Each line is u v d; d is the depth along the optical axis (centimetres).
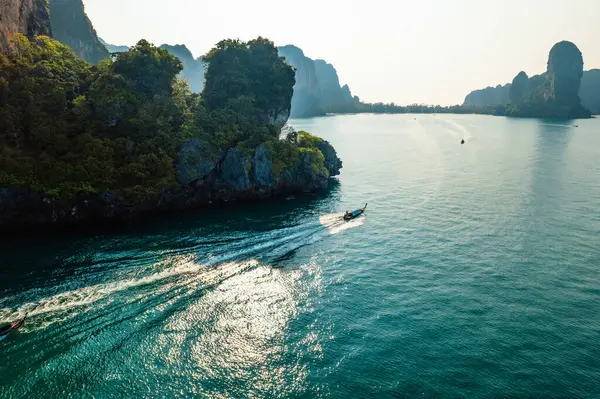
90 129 7462
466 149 16950
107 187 6981
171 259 5322
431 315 4178
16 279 4691
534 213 7462
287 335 3872
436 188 9688
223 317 4125
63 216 6694
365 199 8675
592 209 7638
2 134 6619
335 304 4406
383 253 5753
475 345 3684
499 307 4309
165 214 7344
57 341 3650
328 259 5550
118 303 4253
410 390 3164
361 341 3769
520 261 5406
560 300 4431
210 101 10056
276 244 5988
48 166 6662
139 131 7881
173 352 3606
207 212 7525
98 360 3472
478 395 3106
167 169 7731
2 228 6372
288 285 4806
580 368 3378
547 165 12531
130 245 5791
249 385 3259
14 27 8556
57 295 4341
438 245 6012
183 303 4319
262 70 10706
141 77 8769
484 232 6519
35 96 7281
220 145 8425
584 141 18875
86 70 9119
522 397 3086
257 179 8531
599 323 3997
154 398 3119
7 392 3111
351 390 3180
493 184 10006
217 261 5319
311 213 7556
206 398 3133
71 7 18150
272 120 10994
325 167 10056
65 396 3100
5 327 3706
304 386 3238
